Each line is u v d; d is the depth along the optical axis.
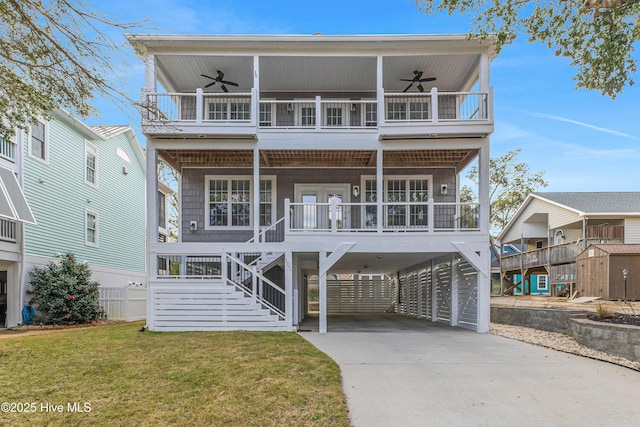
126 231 20.03
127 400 4.84
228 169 13.42
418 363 6.62
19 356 6.86
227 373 5.76
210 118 13.38
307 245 10.52
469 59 11.64
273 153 11.95
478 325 10.36
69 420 4.34
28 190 13.40
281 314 10.51
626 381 5.61
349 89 13.66
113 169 18.89
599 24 8.05
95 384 5.38
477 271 10.55
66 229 15.31
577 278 18.12
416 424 4.26
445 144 11.05
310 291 27.28
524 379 5.73
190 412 4.50
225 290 10.19
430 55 11.19
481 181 10.84
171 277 10.52
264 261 10.73
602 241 19.56
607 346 7.26
